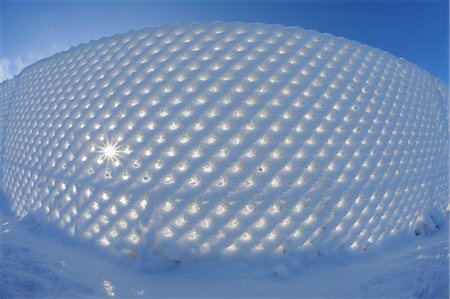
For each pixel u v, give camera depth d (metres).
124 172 6.35
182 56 7.16
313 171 6.28
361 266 5.95
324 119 6.70
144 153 6.30
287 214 5.91
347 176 6.62
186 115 6.42
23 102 9.98
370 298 4.47
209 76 6.76
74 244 6.57
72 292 4.51
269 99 6.48
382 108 7.81
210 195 5.84
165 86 6.77
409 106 8.69
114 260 5.95
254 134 6.17
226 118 6.28
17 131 9.72
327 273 5.58
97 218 6.41
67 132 7.62
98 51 8.47
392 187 7.42
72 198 6.92
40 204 7.85
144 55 7.47
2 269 4.39
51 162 7.73
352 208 6.55
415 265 5.24
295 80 6.84
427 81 10.21
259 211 5.84
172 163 6.04
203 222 5.79
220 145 6.09
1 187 10.16
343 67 7.58
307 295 4.78
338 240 6.23
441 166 9.57
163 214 5.80
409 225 7.79
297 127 6.43
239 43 7.17
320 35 7.82
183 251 5.67
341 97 7.12
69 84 8.45
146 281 5.30
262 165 6.06
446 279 4.28
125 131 6.67
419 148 8.57
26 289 4.20
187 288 5.07
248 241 5.76
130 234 5.99
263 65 6.88
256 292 4.91
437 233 8.05
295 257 5.79
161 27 7.84
